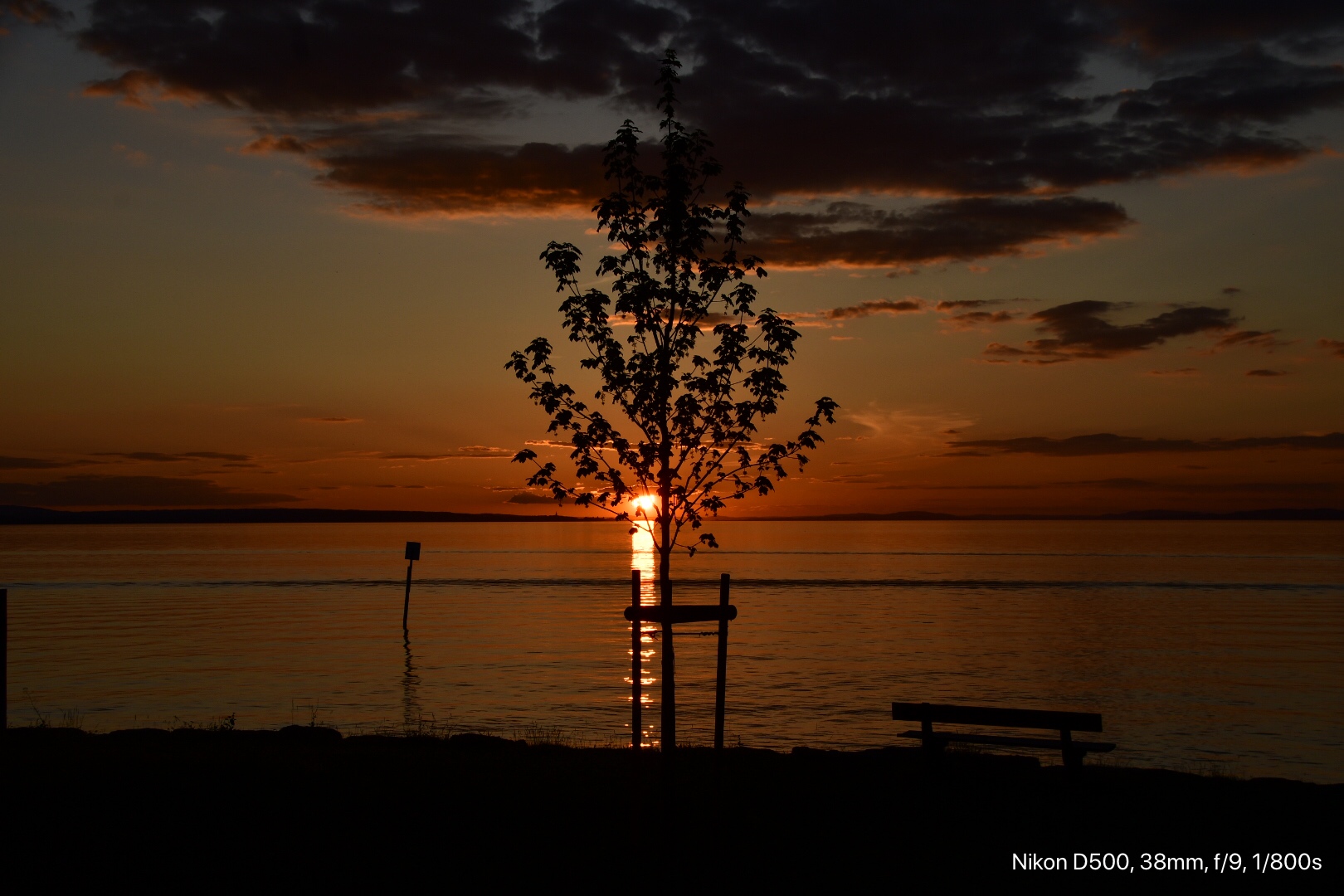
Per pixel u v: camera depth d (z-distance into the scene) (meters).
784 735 20.02
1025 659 33.44
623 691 25.50
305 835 8.41
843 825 9.08
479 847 8.16
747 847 8.30
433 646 35.59
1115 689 27.42
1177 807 9.97
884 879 7.61
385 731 19.52
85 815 8.84
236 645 35.97
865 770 11.77
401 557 125.56
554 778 10.77
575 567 99.56
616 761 12.32
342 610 51.09
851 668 30.89
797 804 9.88
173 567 99.19
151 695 24.61
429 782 10.34
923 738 11.21
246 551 146.00
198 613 49.09
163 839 8.23
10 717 21.22
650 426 10.66
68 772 10.32
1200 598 60.31
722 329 10.67
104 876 7.36
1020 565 103.25
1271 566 101.19
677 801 9.91
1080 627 43.78
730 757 12.73
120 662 31.03
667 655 8.18
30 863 7.62
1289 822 9.43
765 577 81.12
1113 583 74.00
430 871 7.56
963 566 101.69
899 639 39.16
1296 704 25.25
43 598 58.88
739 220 10.99
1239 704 25.33
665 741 8.04
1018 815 9.58
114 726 20.06
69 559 116.62
